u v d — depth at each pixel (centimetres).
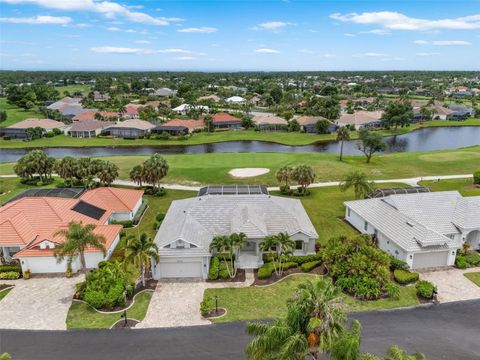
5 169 8444
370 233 4819
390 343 2902
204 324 3148
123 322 3164
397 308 3356
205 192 5031
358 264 3666
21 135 12762
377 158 9312
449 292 3628
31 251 4006
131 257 3475
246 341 2931
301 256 4234
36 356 2777
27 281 3878
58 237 4103
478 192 6575
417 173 7912
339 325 1997
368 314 3266
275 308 3381
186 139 12769
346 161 8950
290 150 11288
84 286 3553
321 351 2006
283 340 1945
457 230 4444
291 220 4466
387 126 14762
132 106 17325
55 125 13700
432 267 4138
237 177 7556
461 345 2892
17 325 3138
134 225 5309
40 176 7444
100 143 12219
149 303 3456
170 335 3003
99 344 2900
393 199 4809
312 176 6462
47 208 4659
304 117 14712
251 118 15375
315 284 2127
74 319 3222
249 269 4078
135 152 11069
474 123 16188
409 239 4138
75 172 6819
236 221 4347
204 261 3878
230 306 3416
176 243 3891
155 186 7000
